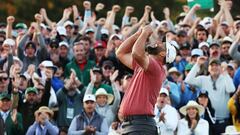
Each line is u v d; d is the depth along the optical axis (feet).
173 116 121.08
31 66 131.23
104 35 148.36
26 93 123.65
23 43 139.23
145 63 90.94
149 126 91.45
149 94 91.71
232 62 137.80
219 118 126.82
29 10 223.92
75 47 133.80
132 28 144.87
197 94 127.65
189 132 121.49
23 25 155.12
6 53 135.03
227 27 152.25
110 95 124.47
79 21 156.97
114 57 135.13
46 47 137.39
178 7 218.79
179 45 141.59
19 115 122.21
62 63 136.15
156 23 152.87
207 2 155.43
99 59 135.95
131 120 91.61
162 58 92.53
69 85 125.18
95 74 125.70
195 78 128.36
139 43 90.74
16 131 121.90
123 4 216.95
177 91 126.93
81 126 120.78
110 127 119.96
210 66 127.95
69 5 220.84
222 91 127.65
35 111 122.62
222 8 156.66
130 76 123.95
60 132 123.24
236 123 124.98
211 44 135.95
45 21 165.99
